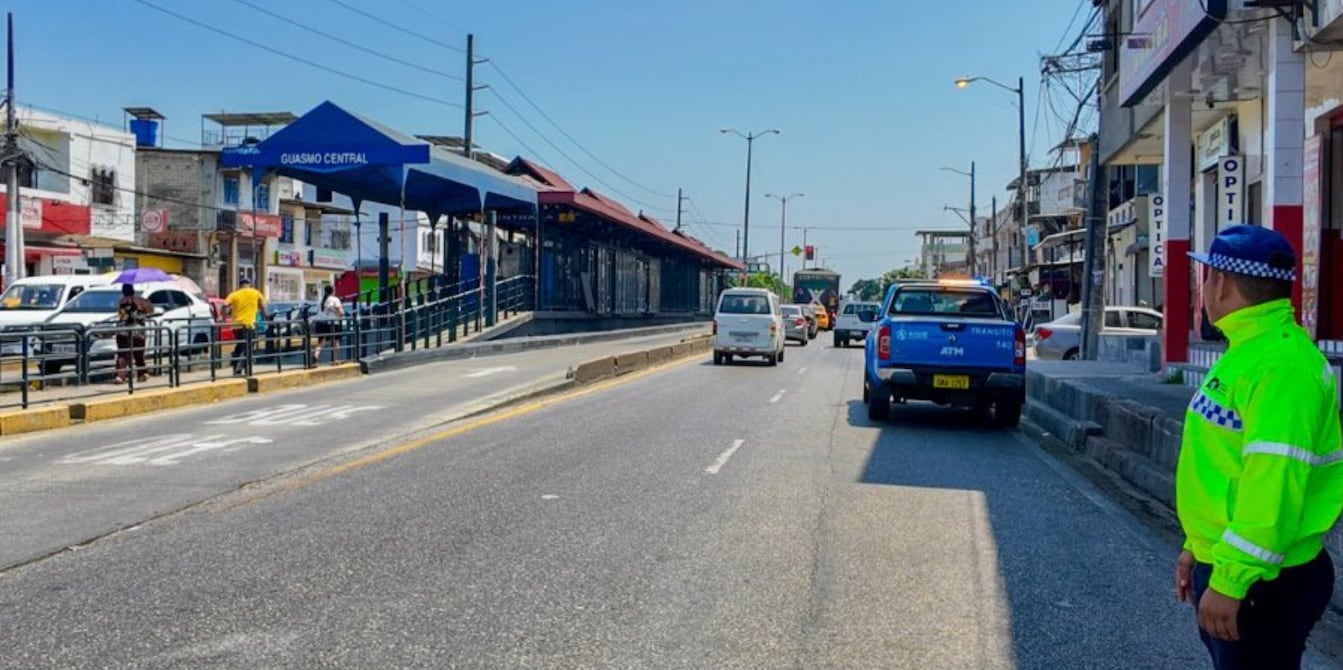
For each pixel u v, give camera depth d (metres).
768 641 5.53
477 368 22.92
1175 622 5.99
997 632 5.77
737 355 28.28
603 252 41.84
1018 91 37.62
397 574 6.60
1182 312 16.94
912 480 10.41
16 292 22.48
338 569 6.69
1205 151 20.75
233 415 14.73
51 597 6.03
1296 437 2.96
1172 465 9.98
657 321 52.41
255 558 6.92
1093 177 24.52
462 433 13.07
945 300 16.08
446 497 9.00
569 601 6.12
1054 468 11.45
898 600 6.32
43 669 4.91
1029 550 7.61
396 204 28.52
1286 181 11.80
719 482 9.99
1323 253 14.40
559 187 37.09
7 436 12.52
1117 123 21.97
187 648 5.22
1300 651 3.21
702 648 5.39
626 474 10.30
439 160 24.05
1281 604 3.14
